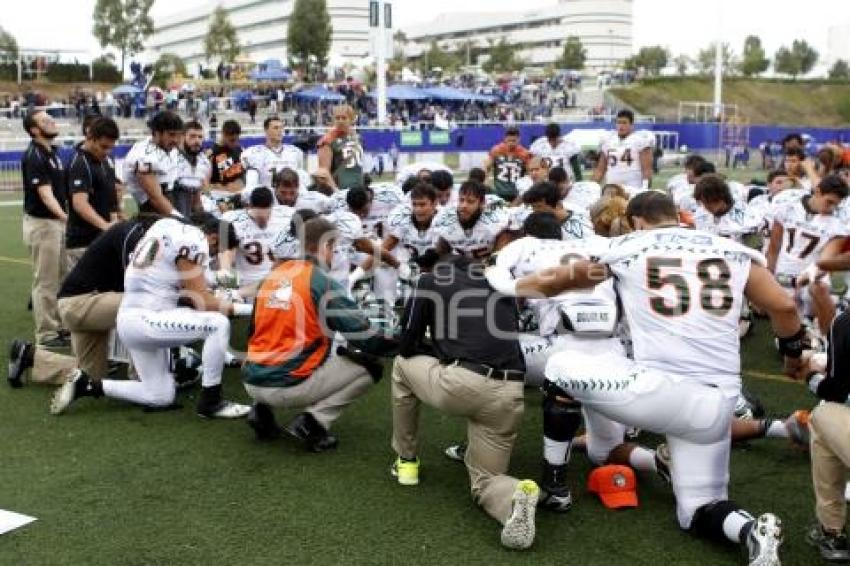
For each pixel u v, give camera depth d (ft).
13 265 31.73
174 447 14.83
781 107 162.61
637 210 12.14
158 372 16.47
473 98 125.80
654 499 13.06
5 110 91.56
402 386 13.32
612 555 11.31
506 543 11.36
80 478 13.48
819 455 11.25
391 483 13.52
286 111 107.14
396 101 120.06
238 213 21.38
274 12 293.43
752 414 15.76
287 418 16.38
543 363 15.15
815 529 11.67
